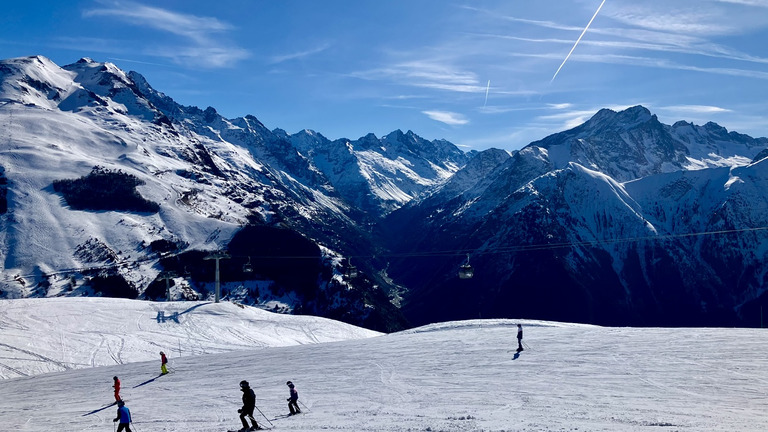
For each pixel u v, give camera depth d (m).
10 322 77.50
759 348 45.41
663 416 28.30
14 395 48.69
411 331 76.81
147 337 77.81
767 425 25.58
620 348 49.59
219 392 43.66
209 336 81.06
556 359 46.84
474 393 37.09
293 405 34.59
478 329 71.06
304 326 93.81
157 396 43.88
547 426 26.62
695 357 43.69
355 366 50.91
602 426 26.28
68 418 37.59
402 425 28.48
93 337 75.94
